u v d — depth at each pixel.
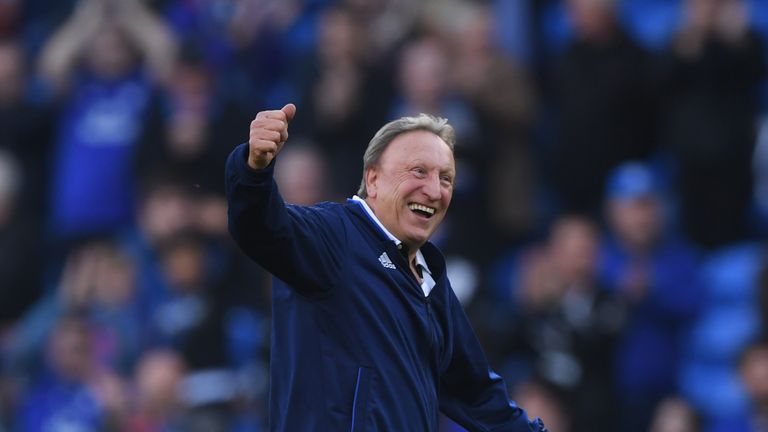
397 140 18.83
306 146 44.31
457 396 20.58
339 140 43.97
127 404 39.88
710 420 39.16
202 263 42.06
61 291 44.78
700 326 40.50
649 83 43.31
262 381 38.78
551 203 44.88
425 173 18.64
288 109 17.17
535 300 38.53
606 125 43.56
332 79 44.22
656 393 39.41
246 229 17.25
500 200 42.88
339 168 43.44
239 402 39.28
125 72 48.59
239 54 47.72
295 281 17.81
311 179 42.28
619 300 38.91
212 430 38.91
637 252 40.72
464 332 20.11
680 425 37.78
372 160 18.94
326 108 44.00
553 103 46.62
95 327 41.56
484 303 39.25
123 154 47.44
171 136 45.91
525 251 41.88
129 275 43.19
